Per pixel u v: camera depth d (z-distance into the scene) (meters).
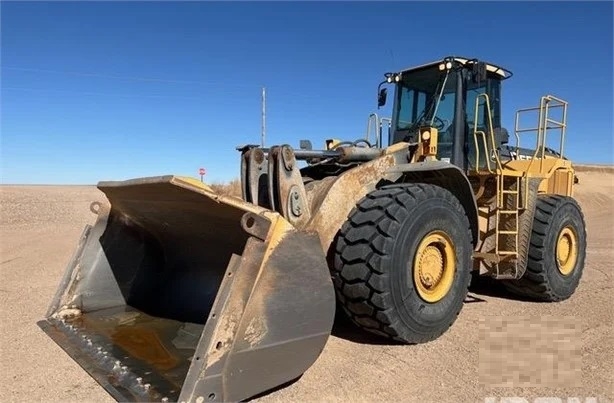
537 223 5.05
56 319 3.67
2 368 3.09
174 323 3.56
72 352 3.10
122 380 2.63
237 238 3.11
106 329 3.46
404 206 3.35
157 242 4.11
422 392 2.81
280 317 2.50
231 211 2.65
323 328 2.70
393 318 3.29
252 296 2.39
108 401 2.63
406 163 3.95
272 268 2.47
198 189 2.58
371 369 3.11
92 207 3.97
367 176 3.59
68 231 10.88
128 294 4.05
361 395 2.76
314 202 3.35
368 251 3.22
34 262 6.90
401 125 5.54
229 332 2.30
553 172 5.63
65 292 3.78
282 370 2.53
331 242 3.34
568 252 5.40
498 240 4.82
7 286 5.37
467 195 4.08
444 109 5.08
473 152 5.07
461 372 3.09
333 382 2.91
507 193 4.74
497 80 5.50
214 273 3.62
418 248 3.43
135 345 3.15
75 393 2.73
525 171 4.97
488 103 4.98
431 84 5.28
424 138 4.15
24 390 2.78
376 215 3.29
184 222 3.38
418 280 3.47
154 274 4.13
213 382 2.24
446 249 3.67
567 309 4.76
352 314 3.40
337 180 3.40
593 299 5.23
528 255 4.99
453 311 3.71
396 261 3.26
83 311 3.83
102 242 3.96
